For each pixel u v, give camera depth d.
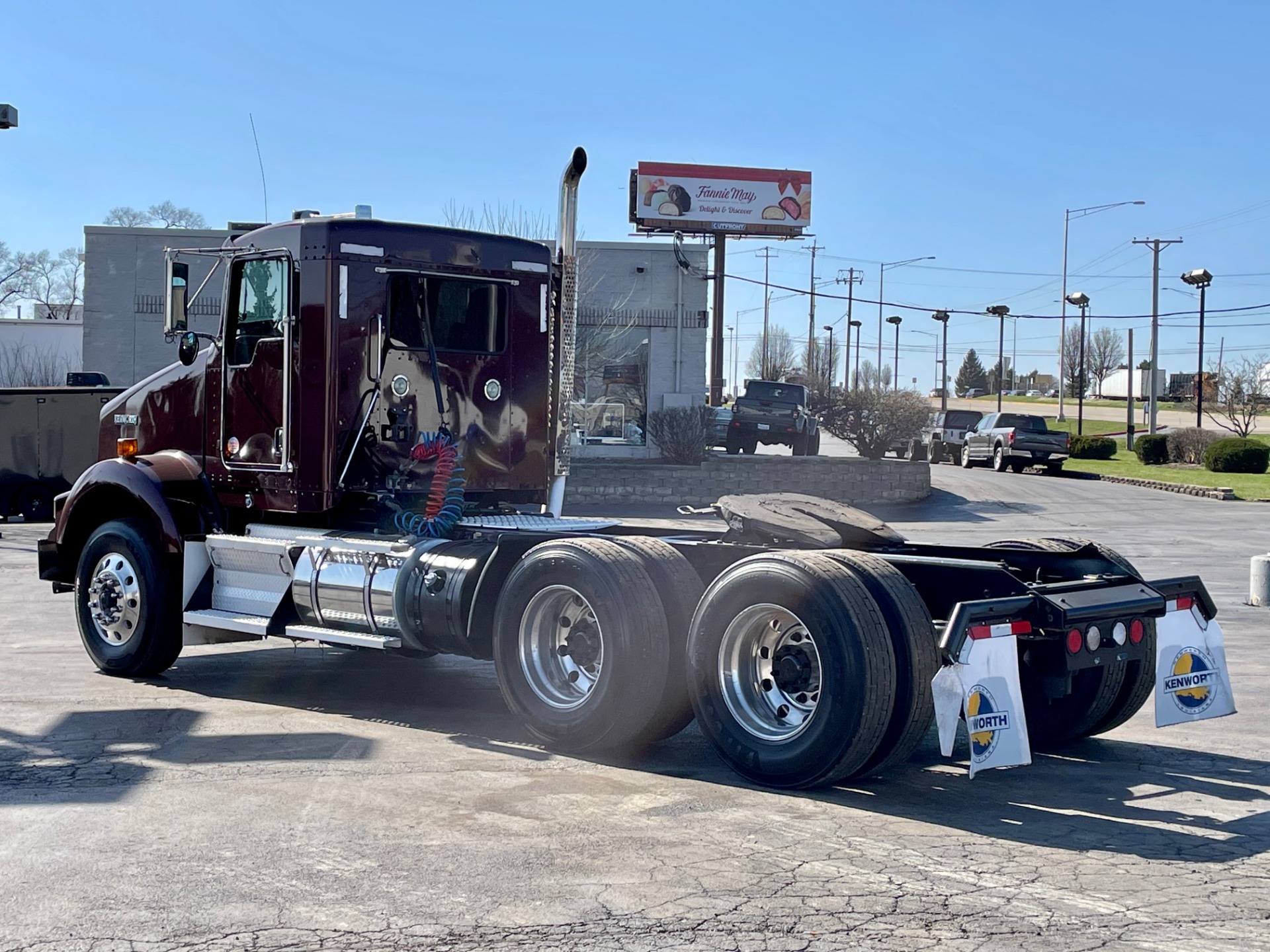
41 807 5.59
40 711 7.74
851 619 5.78
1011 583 6.19
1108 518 27.19
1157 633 6.46
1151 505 30.47
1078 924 4.34
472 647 7.30
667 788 6.12
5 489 27.25
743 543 7.41
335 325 8.12
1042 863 5.01
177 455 9.06
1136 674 6.88
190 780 6.09
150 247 33.84
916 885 4.73
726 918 4.34
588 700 6.57
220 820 5.43
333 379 8.12
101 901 4.45
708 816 5.62
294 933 4.17
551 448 9.06
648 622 6.48
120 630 8.92
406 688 8.80
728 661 6.29
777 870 4.88
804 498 7.88
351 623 7.86
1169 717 6.44
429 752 6.77
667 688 6.54
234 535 8.80
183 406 9.14
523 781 6.19
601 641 6.51
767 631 6.27
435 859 4.95
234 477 8.73
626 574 6.53
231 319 8.77
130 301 33.91
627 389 35.72
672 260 35.53
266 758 6.58
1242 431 57.47
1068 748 7.25
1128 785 6.35
